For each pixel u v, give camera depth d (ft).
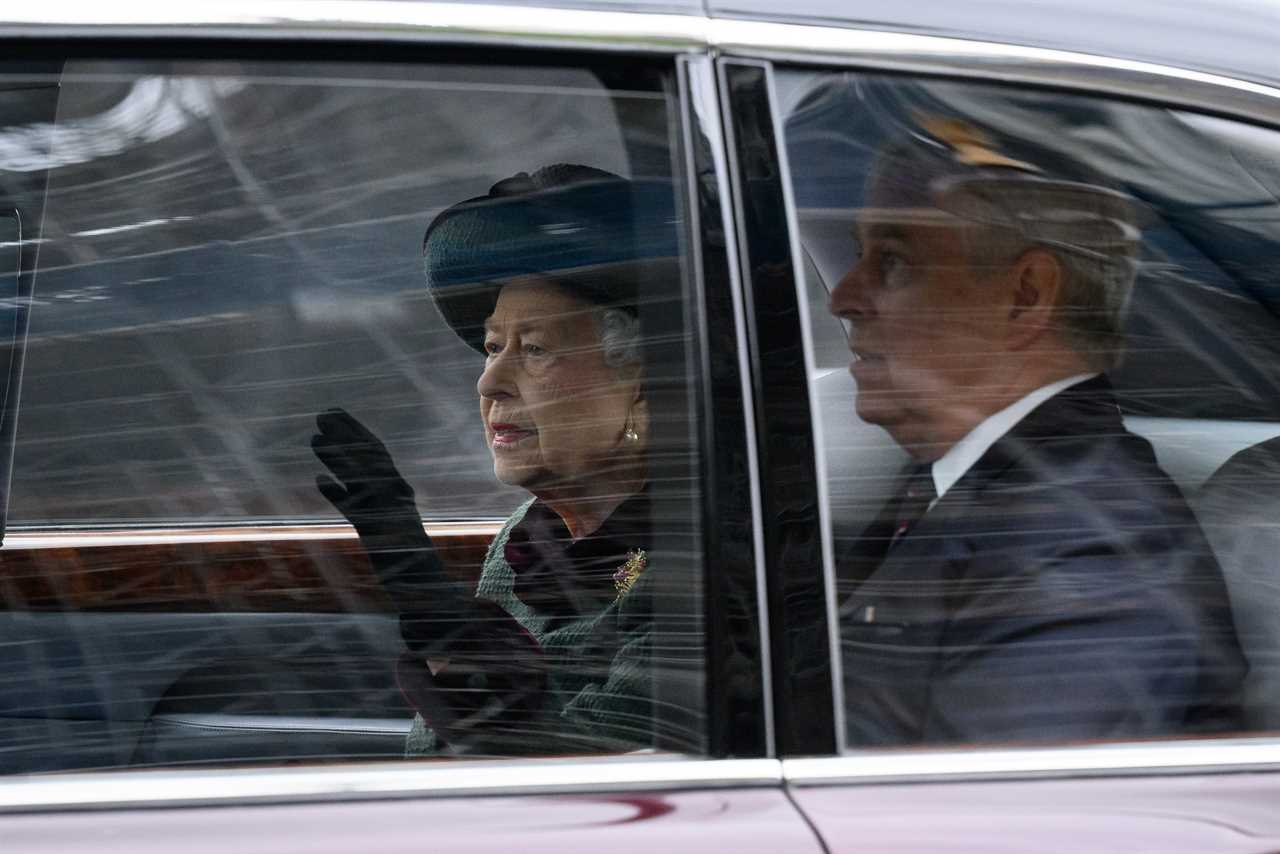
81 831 17.53
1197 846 18.79
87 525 20.04
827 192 19.88
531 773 18.58
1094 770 19.62
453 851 17.61
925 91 20.57
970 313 20.49
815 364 19.48
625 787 18.51
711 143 19.57
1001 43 21.01
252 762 19.43
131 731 19.74
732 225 19.43
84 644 19.93
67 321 19.89
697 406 19.11
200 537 20.20
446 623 20.20
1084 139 21.18
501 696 19.80
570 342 20.03
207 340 20.17
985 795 19.07
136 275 19.98
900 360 20.08
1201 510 21.25
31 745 19.61
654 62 19.72
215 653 20.10
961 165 20.56
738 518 18.94
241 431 20.26
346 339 20.39
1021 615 20.11
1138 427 21.40
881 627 19.49
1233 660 20.61
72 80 19.30
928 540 19.94
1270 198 21.83
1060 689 19.97
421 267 20.42
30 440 19.93
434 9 19.49
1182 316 21.58
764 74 19.97
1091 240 21.06
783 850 17.93
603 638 19.66
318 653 20.13
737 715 18.72
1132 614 20.36
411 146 20.16
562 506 20.04
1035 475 20.59
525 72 19.67
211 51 19.24
